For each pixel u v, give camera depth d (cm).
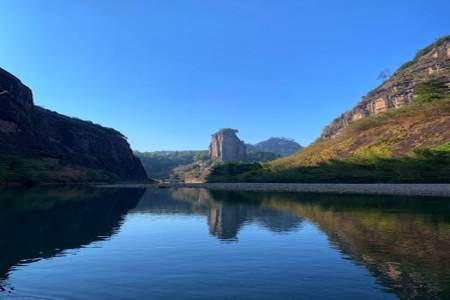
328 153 15512
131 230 3203
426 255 2184
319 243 2567
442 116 13038
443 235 2788
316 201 6097
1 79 15212
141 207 5394
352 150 14425
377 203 5462
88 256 2228
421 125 13075
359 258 2136
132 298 1525
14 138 14375
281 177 14525
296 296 1538
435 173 9206
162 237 2859
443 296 1526
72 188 10838
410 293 1560
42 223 3516
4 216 3953
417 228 3117
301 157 17700
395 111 16500
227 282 1720
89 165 19375
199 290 1616
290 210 4744
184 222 3719
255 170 17825
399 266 1956
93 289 1634
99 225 3484
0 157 11869
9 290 1627
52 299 1520
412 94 19638
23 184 11169
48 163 14212
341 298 1512
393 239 2666
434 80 16888
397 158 10831
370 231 3011
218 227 3356
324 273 1847
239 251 2350
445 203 5278
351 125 17512
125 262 2084
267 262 2069
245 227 3338
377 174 10706
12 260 2131
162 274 1848
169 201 6569
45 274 1855
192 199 7088
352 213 4250
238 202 6266
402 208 4691
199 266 1995
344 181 11694
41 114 18412
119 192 9394
